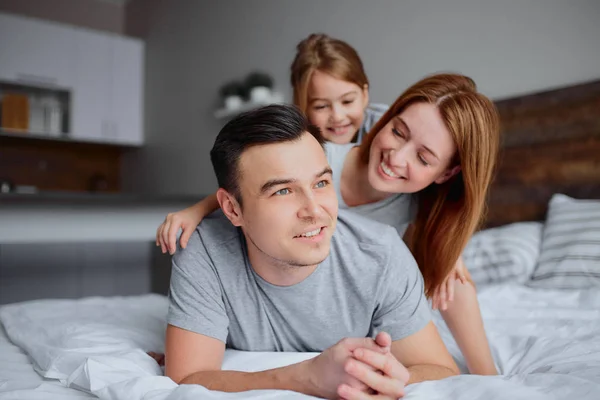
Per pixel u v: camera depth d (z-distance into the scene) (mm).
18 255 2623
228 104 3750
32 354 1062
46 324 1241
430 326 959
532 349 1146
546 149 2305
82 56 4547
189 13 4422
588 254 1852
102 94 4668
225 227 962
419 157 1132
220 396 692
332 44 1565
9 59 4195
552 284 1881
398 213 1288
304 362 759
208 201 1115
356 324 967
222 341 910
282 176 773
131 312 1446
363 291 932
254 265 901
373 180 1186
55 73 4406
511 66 2449
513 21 2438
